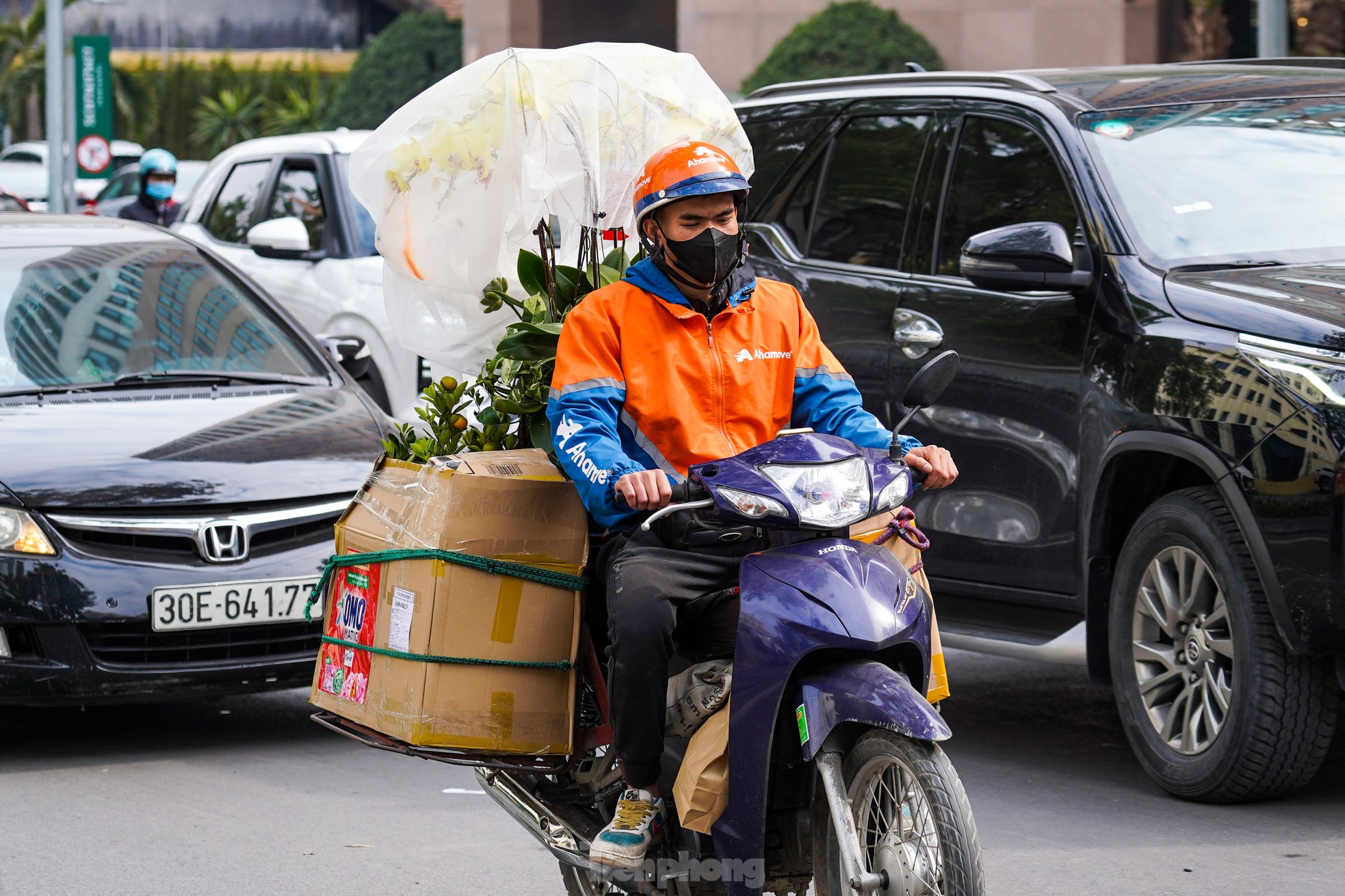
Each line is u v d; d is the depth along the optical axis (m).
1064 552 7.62
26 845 6.75
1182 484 7.46
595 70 5.83
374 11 83.25
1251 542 6.65
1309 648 6.53
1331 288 7.01
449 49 56.78
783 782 4.73
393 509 5.51
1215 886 6.05
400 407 14.02
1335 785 7.34
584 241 5.88
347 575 5.68
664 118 5.95
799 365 5.27
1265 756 6.73
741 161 6.16
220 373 9.59
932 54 39.94
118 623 7.83
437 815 7.19
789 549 4.66
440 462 5.33
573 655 5.25
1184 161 7.98
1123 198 7.72
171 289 10.07
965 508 8.07
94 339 9.56
